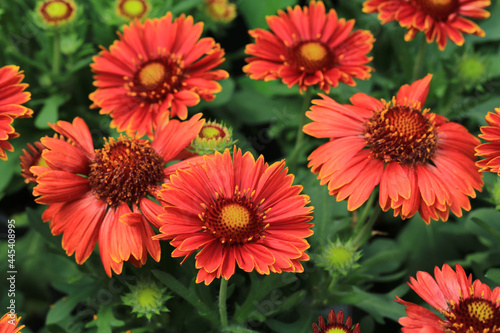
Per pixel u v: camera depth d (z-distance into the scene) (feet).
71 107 2.57
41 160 1.98
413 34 2.23
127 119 2.10
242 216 1.79
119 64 2.16
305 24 2.23
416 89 2.04
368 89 2.51
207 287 2.01
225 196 1.82
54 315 2.05
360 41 2.20
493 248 2.26
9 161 2.41
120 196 1.86
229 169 1.82
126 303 1.95
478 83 2.41
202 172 1.83
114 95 2.14
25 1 2.57
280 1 2.63
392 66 2.66
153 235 1.84
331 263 2.02
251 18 2.68
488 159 1.87
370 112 2.01
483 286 1.83
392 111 1.98
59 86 2.51
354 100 2.04
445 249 2.37
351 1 2.66
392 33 2.47
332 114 2.01
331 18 2.22
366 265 2.28
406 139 1.93
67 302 2.06
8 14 2.50
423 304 2.23
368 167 1.94
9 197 2.54
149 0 2.45
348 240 2.17
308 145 2.48
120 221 1.78
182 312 2.05
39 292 2.46
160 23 2.16
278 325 2.06
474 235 2.40
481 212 2.27
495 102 2.49
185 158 1.97
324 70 2.15
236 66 2.94
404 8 2.22
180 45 2.16
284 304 2.01
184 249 1.75
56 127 1.91
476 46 2.68
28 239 2.49
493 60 2.54
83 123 1.94
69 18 2.36
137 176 1.86
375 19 2.61
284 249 1.78
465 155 1.98
